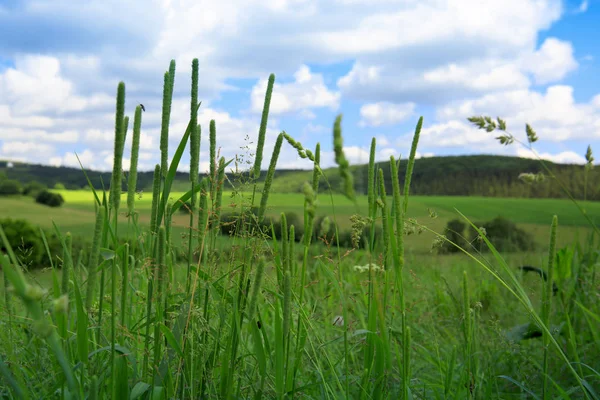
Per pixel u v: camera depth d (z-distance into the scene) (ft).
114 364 4.60
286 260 5.44
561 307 10.59
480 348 9.16
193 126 5.09
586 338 9.59
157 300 4.94
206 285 5.31
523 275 13.51
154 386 4.81
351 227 6.18
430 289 13.83
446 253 17.65
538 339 10.62
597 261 10.87
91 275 4.13
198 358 5.23
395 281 6.24
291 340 6.18
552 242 6.22
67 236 4.68
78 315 4.15
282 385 4.67
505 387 8.25
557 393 7.63
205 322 5.08
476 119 8.44
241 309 5.26
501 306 12.47
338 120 3.18
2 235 2.68
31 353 6.04
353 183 3.19
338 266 6.20
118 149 4.54
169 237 5.30
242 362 6.03
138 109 5.47
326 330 8.14
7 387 4.96
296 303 5.67
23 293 2.52
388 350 5.56
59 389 5.28
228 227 5.79
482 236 6.19
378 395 5.62
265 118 5.46
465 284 6.11
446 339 10.66
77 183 222.69
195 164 5.14
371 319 5.91
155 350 4.93
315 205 3.67
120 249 4.70
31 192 156.25
